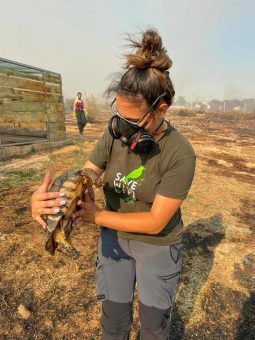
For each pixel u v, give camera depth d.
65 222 1.89
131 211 2.21
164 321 2.18
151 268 2.14
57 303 3.40
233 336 3.25
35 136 12.45
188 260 4.40
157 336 2.19
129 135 1.93
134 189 2.09
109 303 2.22
